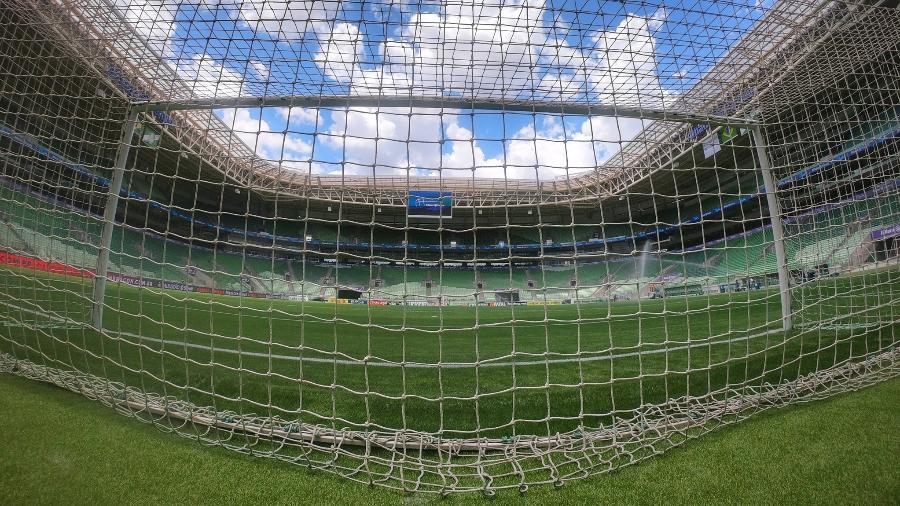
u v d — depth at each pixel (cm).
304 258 222
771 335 554
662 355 498
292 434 230
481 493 177
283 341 695
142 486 172
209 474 186
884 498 162
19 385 286
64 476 176
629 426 240
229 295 2344
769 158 438
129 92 321
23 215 406
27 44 308
